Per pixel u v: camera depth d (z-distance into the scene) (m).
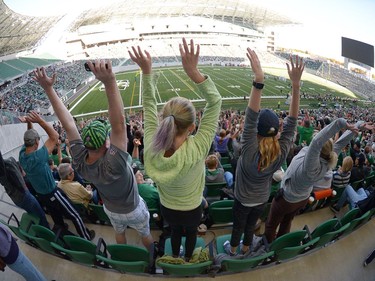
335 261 3.54
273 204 3.38
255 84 2.35
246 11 104.81
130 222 2.98
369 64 65.62
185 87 43.75
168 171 2.00
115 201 2.70
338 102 45.34
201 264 2.76
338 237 3.84
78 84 46.53
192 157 2.03
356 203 4.12
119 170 2.33
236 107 35.75
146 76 2.27
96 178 2.36
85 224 4.28
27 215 3.67
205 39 90.88
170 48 82.75
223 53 83.81
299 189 3.06
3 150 9.23
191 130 2.05
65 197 3.73
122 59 69.62
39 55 70.44
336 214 4.62
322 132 2.71
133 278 3.23
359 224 4.04
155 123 2.26
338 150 3.30
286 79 54.84
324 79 67.81
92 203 4.37
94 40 89.12
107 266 3.28
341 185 4.53
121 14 97.69
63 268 3.39
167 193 2.38
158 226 4.07
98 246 3.12
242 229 3.05
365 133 13.86
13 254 2.43
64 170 4.06
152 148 1.95
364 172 5.21
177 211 2.43
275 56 83.06
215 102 2.10
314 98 46.16
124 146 2.28
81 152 2.34
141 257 3.07
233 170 5.45
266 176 2.67
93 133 2.17
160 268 3.34
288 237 3.20
